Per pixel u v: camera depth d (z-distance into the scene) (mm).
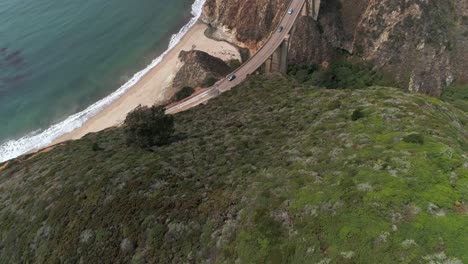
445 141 40688
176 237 41250
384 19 103062
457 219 29562
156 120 64188
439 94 93438
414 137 40562
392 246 29547
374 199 33469
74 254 44750
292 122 60000
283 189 40094
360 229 31719
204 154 56281
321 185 38500
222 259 36750
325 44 106812
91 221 46969
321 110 59875
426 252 28219
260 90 84438
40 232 49688
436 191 32375
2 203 61500
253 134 59719
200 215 42125
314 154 45656
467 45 96812
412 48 99188
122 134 78438
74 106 106375
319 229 33625
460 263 26766
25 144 97188
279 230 35781
